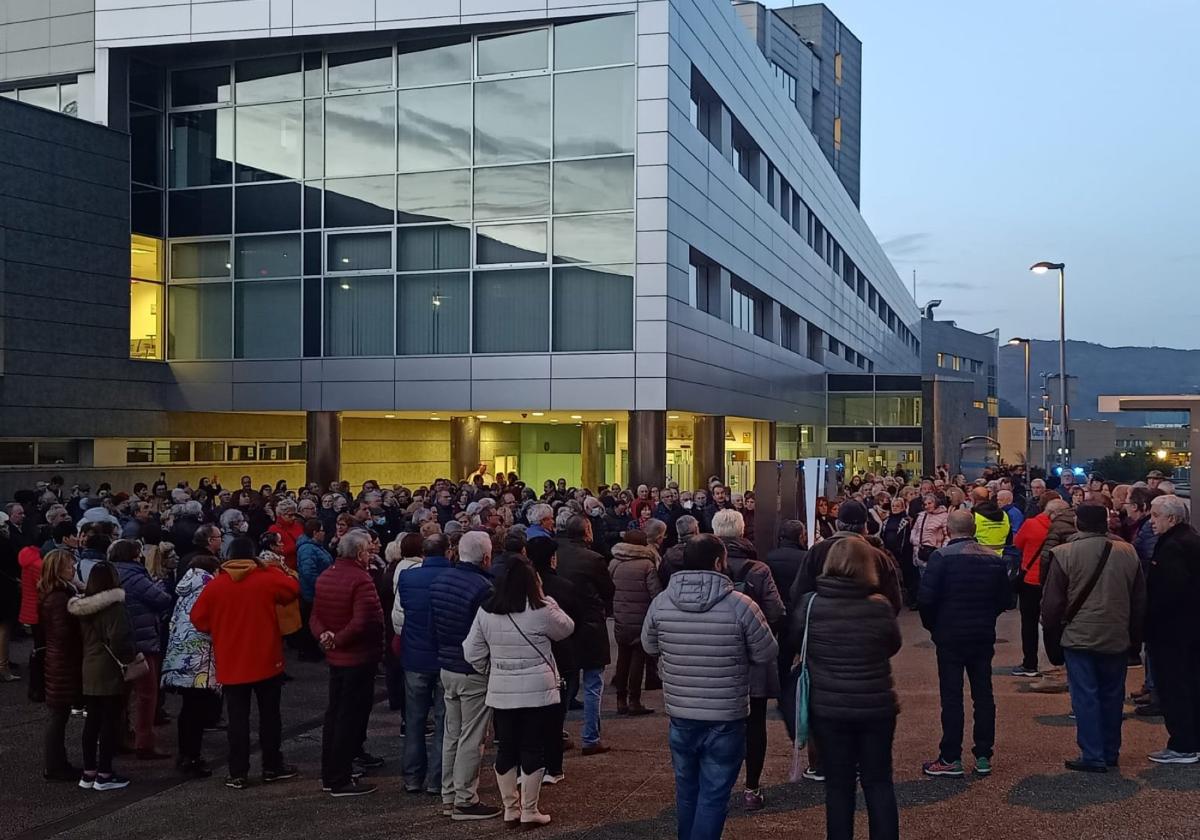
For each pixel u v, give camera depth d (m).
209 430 29.36
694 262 28.31
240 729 7.86
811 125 83.62
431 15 25.38
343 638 7.54
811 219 48.03
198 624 7.91
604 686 11.49
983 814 6.63
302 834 6.76
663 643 5.86
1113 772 7.50
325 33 25.88
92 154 26.03
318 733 9.70
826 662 5.50
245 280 27.64
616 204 24.73
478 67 25.69
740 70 32.41
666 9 24.38
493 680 6.73
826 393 51.44
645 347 24.56
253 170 27.50
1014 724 9.07
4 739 9.27
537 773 6.75
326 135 26.86
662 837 6.53
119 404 26.73
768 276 36.69
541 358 25.25
